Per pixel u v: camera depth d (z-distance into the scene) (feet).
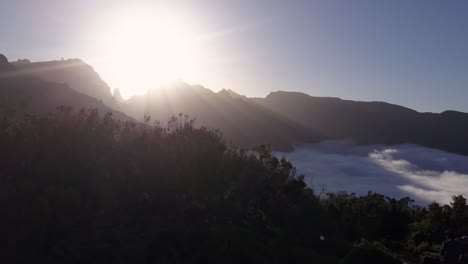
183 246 46.65
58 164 55.31
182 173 65.57
